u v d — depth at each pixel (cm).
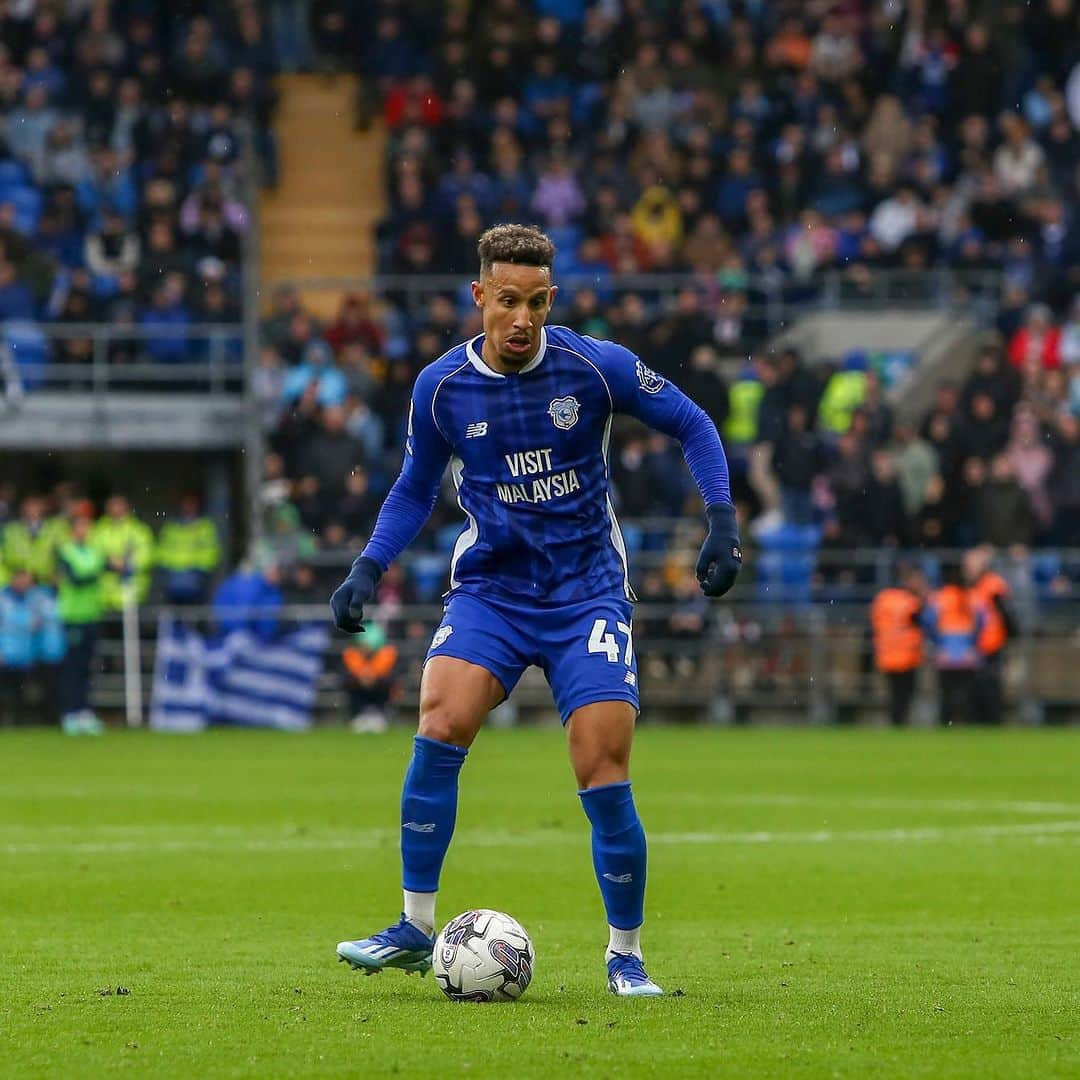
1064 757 6788
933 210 10581
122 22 10931
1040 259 10306
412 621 8806
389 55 11194
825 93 11075
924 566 8731
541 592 2280
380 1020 2084
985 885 3538
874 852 4075
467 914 2266
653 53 11156
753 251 10331
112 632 8788
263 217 11131
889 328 10094
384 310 9950
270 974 2461
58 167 10431
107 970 2497
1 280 9738
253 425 9506
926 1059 1858
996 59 11081
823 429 9050
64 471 10062
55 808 5028
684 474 8938
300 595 8556
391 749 7194
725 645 8731
